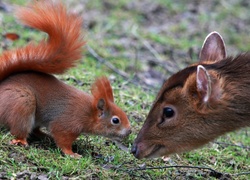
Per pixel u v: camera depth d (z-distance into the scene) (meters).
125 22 24.50
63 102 11.77
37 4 12.33
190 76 11.37
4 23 19.36
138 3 26.88
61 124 11.73
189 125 11.48
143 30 24.06
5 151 11.47
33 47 12.03
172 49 22.58
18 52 11.91
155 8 26.67
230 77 11.48
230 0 29.59
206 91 11.10
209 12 27.70
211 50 12.63
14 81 11.71
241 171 13.41
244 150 14.68
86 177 11.26
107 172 11.59
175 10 27.06
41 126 12.07
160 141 11.62
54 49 12.04
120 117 11.94
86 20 23.39
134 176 11.88
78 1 25.31
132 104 15.40
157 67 20.58
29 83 11.73
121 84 17.11
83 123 11.82
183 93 11.35
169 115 11.50
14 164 11.15
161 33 24.38
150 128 11.64
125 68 19.62
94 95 11.89
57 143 11.82
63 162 11.48
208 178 12.54
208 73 11.20
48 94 11.77
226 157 13.90
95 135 12.21
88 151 12.28
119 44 21.56
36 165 11.33
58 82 12.02
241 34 26.02
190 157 13.49
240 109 11.43
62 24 12.16
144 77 19.30
